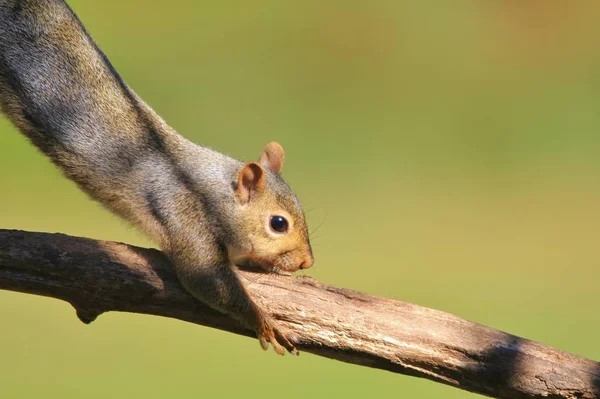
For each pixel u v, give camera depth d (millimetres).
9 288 7242
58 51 8656
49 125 8641
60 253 7223
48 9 8719
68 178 8703
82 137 8578
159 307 7520
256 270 8242
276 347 7445
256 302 7508
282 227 8367
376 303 7410
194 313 7602
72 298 7320
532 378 7113
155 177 8414
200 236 8227
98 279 7285
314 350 7441
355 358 7363
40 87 8625
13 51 8641
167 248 8250
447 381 7262
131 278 7367
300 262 8406
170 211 8312
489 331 7262
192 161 8492
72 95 8609
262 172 8273
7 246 7164
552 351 7176
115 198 8516
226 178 8406
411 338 7254
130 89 8859
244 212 8297
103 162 8531
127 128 8594
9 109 8734
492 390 7207
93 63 8719
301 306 7441
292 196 8516
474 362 7176
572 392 7070
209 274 7586
